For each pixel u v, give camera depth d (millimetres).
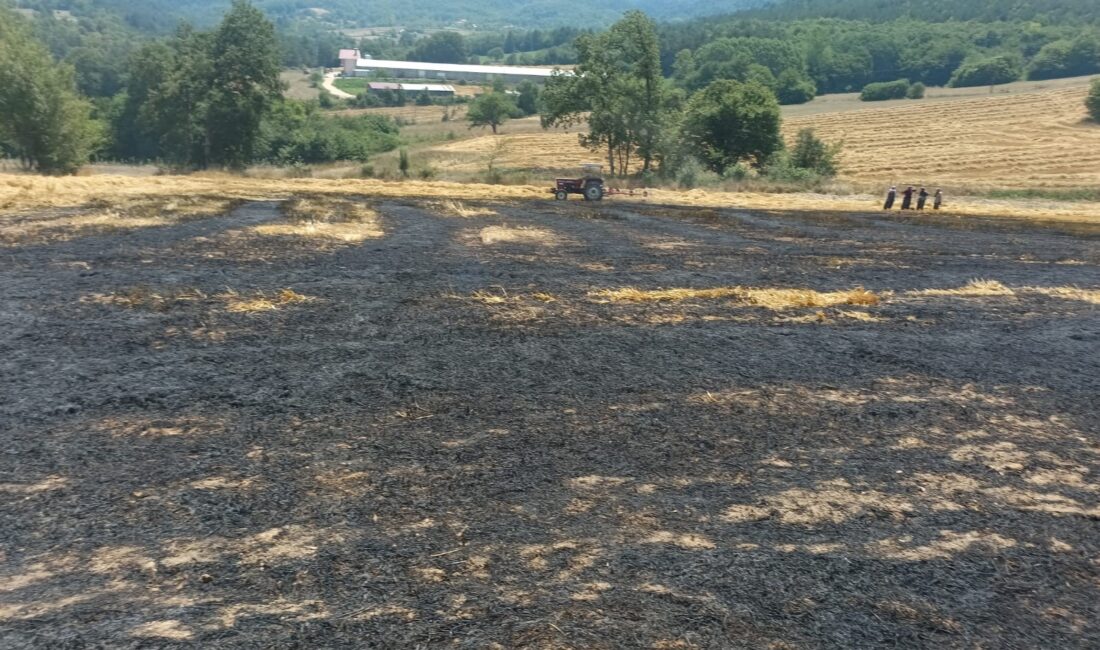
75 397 6723
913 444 6301
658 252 15164
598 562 4477
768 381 7668
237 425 6270
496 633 3842
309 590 4152
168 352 7984
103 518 4836
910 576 4449
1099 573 4566
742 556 4586
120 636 3775
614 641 3807
